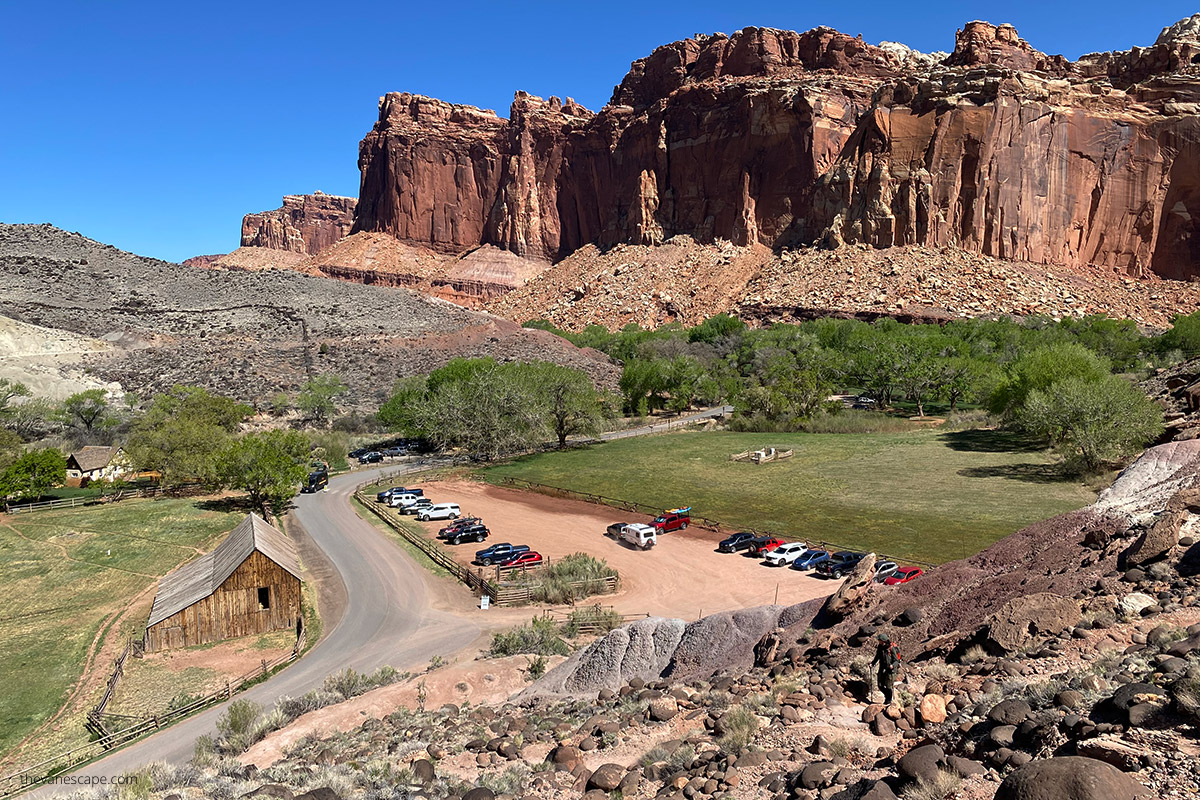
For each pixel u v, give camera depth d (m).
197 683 26.34
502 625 30.73
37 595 35.53
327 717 20.06
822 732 9.88
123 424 72.88
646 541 41.31
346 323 115.50
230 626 30.66
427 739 15.39
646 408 93.56
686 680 16.72
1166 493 14.70
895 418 83.88
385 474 63.84
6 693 25.81
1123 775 5.32
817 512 45.75
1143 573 11.99
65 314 104.44
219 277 134.62
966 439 67.38
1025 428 59.91
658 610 31.62
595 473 61.12
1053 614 11.08
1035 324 121.75
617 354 125.75
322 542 43.84
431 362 102.06
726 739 10.30
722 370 108.12
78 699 25.27
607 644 19.80
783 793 8.12
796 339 117.44
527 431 69.75
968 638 11.73
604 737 12.60
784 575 35.88
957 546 36.75
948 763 7.00
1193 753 5.70
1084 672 8.92
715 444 71.56
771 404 83.25
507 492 56.56
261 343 103.81
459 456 72.00
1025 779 5.47
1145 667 8.36
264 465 48.88
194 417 64.50
